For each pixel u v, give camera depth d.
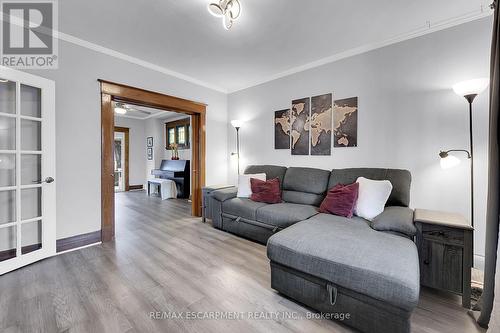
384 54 2.56
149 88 3.19
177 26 2.31
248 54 2.94
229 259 2.28
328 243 1.53
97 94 2.68
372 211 2.14
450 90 2.18
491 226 1.35
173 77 3.49
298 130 3.34
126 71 2.94
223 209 3.12
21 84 2.10
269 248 1.67
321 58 3.04
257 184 3.13
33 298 1.63
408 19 2.18
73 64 2.49
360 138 2.75
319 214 2.35
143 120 7.62
